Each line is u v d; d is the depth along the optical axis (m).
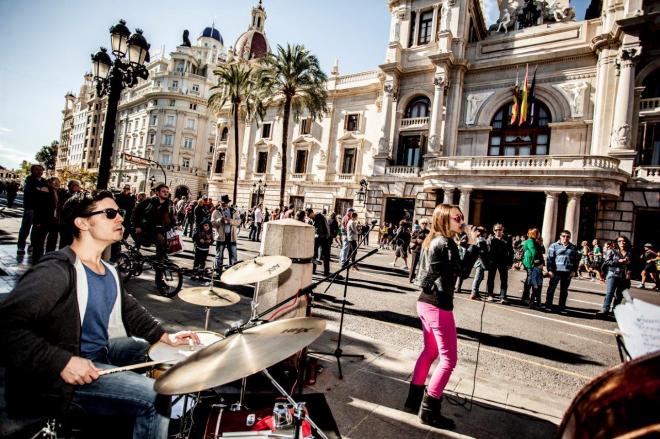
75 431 1.71
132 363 2.08
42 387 1.51
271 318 3.40
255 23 53.22
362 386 3.23
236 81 24.91
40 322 1.64
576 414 0.87
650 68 17.36
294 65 21.16
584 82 19.12
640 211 16.88
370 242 23.95
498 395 3.34
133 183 56.78
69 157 86.12
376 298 7.27
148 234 6.05
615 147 17.28
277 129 32.34
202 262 7.46
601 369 4.43
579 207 15.86
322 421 2.16
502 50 21.92
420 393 2.88
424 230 9.50
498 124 21.97
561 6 21.81
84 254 1.95
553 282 8.07
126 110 63.91
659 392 0.74
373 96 27.09
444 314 2.72
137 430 1.64
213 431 1.87
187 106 54.62
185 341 2.20
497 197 19.78
